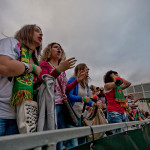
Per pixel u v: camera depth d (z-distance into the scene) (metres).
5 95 0.76
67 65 0.99
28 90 0.82
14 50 0.81
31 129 0.72
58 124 1.31
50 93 0.85
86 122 1.91
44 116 0.82
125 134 1.16
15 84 0.80
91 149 0.69
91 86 3.29
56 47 1.64
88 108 2.62
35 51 1.15
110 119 2.18
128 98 5.60
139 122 1.74
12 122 0.79
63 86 1.46
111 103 2.22
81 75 1.55
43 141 0.46
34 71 0.91
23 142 0.39
